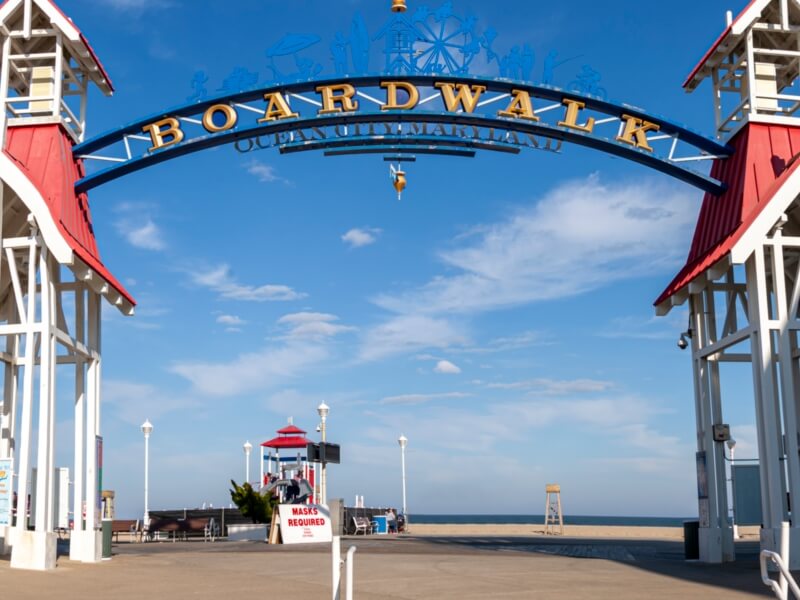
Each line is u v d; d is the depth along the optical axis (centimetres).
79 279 2153
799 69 2317
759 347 2034
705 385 2295
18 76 2308
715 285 2325
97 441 2195
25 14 2141
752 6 2225
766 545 1966
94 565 2020
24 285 2336
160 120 2231
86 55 2250
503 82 2211
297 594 1520
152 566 2023
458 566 2006
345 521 4166
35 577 1738
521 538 3681
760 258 2033
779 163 2206
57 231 1972
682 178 2270
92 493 2139
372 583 1686
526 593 1530
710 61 2366
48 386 1967
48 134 2156
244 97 2231
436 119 2211
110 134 2222
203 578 1778
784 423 2000
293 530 3109
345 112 2195
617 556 2420
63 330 2191
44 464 1938
